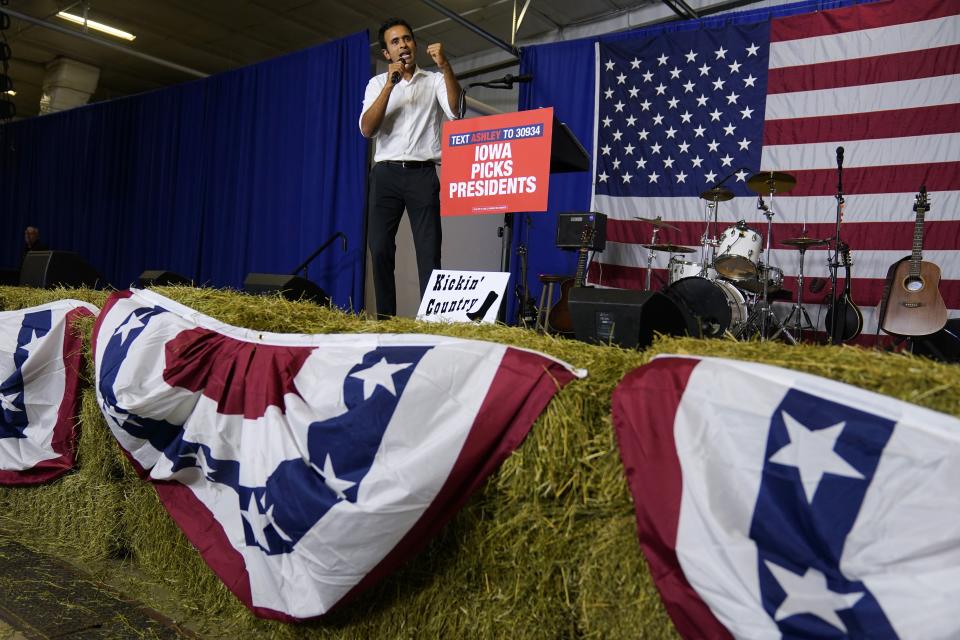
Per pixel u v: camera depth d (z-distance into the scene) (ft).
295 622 4.55
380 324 5.17
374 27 27.12
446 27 26.58
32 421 7.48
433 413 4.04
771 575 2.76
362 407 4.30
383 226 9.91
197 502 5.53
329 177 17.89
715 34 16.22
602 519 3.60
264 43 29.48
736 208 15.98
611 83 17.53
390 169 9.68
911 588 2.45
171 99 24.85
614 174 17.39
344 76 17.95
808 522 2.72
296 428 4.62
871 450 2.67
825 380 2.89
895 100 14.33
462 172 7.54
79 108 29.22
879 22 14.46
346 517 4.12
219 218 22.66
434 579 4.19
